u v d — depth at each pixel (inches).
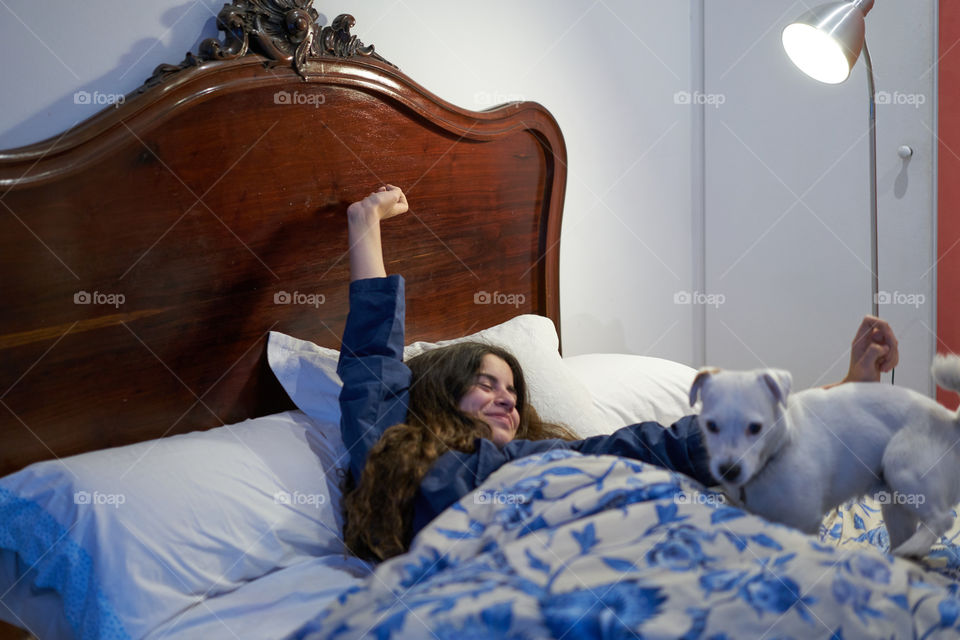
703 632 29.4
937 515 33.7
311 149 57.7
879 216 86.9
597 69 85.5
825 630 29.7
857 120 86.9
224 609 40.0
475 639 29.8
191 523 42.3
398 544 43.7
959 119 79.8
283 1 54.6
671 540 33.9
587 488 38.3
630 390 67.7
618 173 89.8
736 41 94.3
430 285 67.8
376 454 45.7
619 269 91.8
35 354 45.8
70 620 39.6
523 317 68.9
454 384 52.1
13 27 45.4
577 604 30.4
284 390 59.1
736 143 96.6
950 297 82.8
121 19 49.8
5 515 41.8
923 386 85.7
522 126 73.9
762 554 32.3
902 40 82.4
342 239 60.9
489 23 73.9
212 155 52.3
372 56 61.2
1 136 45.3
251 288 55.9
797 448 33.5
